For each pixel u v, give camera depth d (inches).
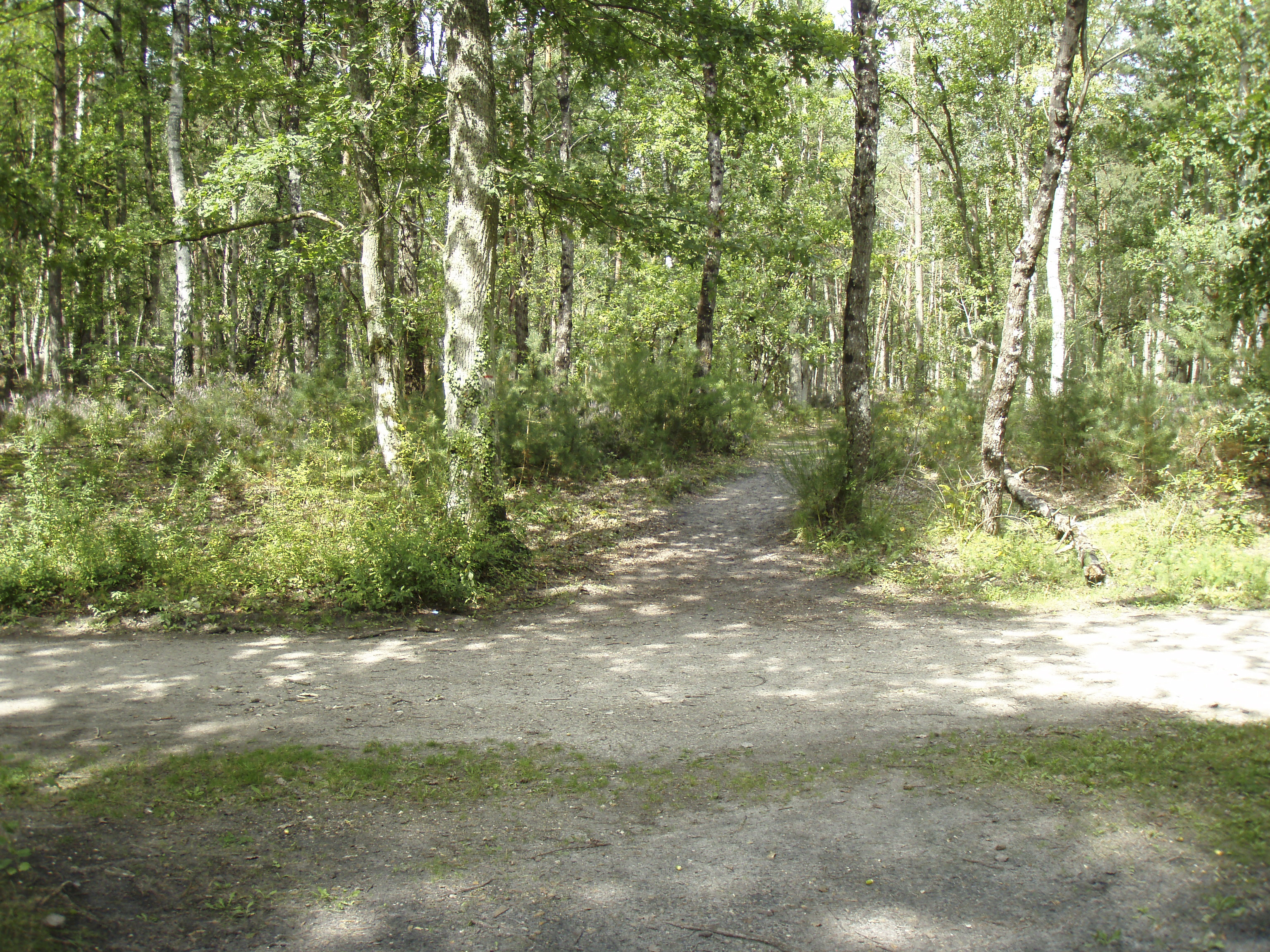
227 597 356.8
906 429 641.6
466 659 296.5
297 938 122.0
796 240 767.1
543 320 1359.5
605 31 467.5
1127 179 1185.4
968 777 183.5
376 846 153.4
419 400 557.3
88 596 343.3
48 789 163.6
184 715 220.2
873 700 244.8
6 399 715.4
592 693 255.9
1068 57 438.3
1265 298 503.2
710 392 777.6
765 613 382.3
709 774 191.0
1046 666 275.0
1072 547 433.4
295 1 509.0
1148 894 134.2
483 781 185.5
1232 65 698.8
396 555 372.8
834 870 146.1
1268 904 129.1
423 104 531.2
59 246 466.9
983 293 1027.9
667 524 566.9
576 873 145.5
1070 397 623.2
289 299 1031.0
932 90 959.6
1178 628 320.5
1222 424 512.7
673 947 122.4
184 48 706.8
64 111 774.5
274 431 581.6
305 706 233.9
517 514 522.6
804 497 534.3
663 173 1157.7
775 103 515.5
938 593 416.2
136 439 561.0
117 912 123.1
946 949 121.7
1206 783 171.8
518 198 549.6
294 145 457.1
